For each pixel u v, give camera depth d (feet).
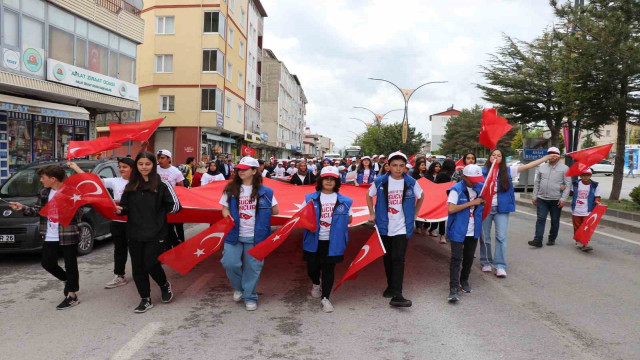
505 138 224.12
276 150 215.51
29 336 14.20
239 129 126.31
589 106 46.19
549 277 21.89
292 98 247.29
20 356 12.66
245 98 131.95
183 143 102.89
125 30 69.15
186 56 102.42
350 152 204.13
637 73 41.81
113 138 19.89
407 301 17.39
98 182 16.72
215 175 37.24
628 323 15.61
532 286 20.34
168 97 103.45
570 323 15.64
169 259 16.83
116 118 77.30
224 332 14.74
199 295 19.01
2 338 14.02
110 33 66.08
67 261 17.11
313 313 16.76
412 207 17.69
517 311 16.93
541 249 28.68
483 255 23.47
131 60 71.97
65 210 16.76
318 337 14.35
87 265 24.16
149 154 16.49
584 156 27.25
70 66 56.75
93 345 13.52
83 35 60.18
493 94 70.49
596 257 26.32
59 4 54.90
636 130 197.47
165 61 103.35
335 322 15.78
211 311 16.92
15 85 48.65
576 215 29.48
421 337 14.35
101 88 63.26
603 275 22.21
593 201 29.12
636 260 25.52
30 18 50.98
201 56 102.37
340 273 22.75
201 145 105.40
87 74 60.08
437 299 18.49
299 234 34.35
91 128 68.33
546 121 69.31
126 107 69.36
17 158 51.62
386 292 18.88
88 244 27.07
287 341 14.01
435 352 13.19
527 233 35.04
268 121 199.72
